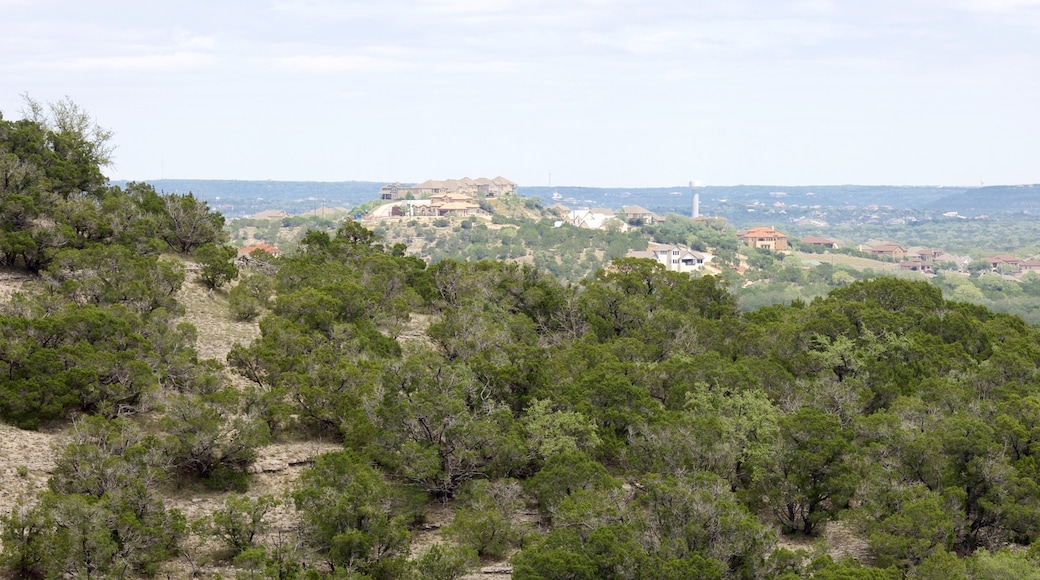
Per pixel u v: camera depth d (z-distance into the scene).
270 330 66.56
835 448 53.69
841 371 73.94
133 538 42.66
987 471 53.06
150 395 54.59
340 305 74.31
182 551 44.53
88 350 55.38
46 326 55.91
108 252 69.19
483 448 55.19
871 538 49.06
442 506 54.38
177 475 51.75
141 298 67.00
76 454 45.97
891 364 72.75
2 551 41.72
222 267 79.75
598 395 61.97
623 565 43.62
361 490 46.44
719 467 56.03
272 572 41.22
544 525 52.28
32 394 52.00
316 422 60.00
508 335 74.69
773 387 68.69
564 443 55.59
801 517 56.28
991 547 52.03
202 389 57.56
